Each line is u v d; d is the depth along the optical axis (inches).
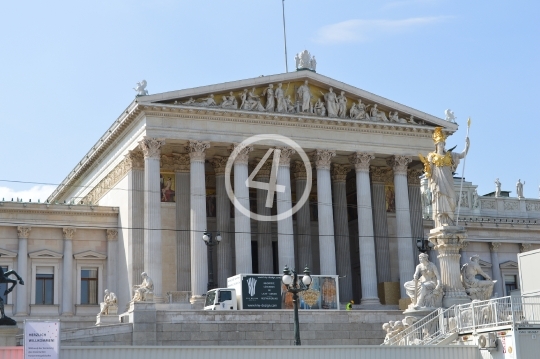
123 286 3297.2
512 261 4205.2
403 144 3560.5
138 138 3223.4
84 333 2268.7
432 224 4138.8
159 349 1567.4
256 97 3334.2
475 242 4170.8
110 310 2748.5
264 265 3484.3
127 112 3228.3
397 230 3499.0
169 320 2369.6
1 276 1867.6
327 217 3366.1
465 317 1815.9
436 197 2028.8
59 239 3373.5
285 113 3353.8
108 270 3410.4
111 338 2293.3
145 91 3216.0
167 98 3169.3
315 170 3639.3
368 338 2566.4
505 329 1673.2
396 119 3553.2
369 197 3459.6
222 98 3289.9
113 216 3447.3
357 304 3590.1
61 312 3299.7
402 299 3257.9
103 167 3695.9
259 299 2608.3
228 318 2436.0
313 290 2691.9
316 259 3774.6
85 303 3368.6
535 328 1662.2
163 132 3179.1
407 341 1930.4
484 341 1702.8
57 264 3353.8
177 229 3385.8
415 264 3555.6
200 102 3250.5
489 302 1743.4
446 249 1994.3
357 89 3494.1
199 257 3127.5
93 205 3432.6
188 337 2377.0
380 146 3516.2
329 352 1658.5
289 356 1631.4
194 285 3105.3
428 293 1974.7
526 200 4948.3
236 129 3294.8
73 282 3356.3
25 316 3225.9
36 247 3331.7
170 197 3454.7
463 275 2022.6
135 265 3198.8
